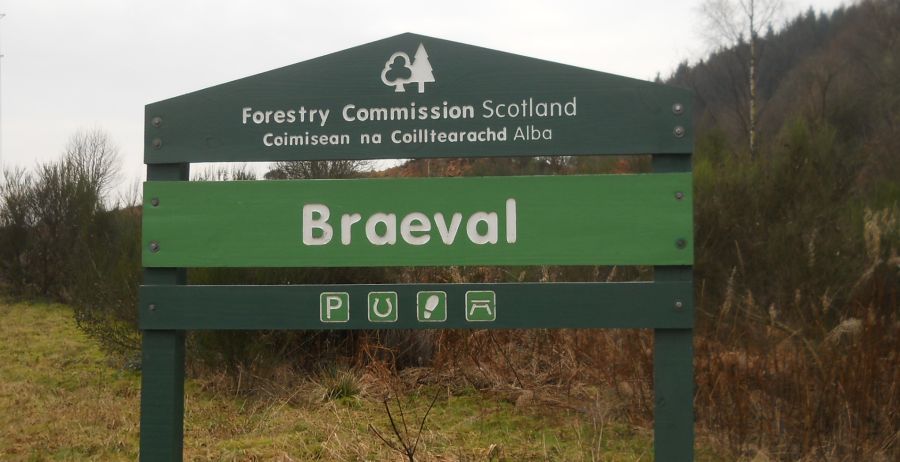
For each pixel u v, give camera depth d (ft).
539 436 15.57
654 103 10.57
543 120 10.75
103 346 24.18
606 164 35.01
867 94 71.97
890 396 13.78
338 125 11.05
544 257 10.50
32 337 29.04
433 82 10.95
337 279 21.22
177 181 11.11
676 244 10.34
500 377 19.30
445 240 10.68
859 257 20.63
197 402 18.85
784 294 20.75
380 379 19.52
